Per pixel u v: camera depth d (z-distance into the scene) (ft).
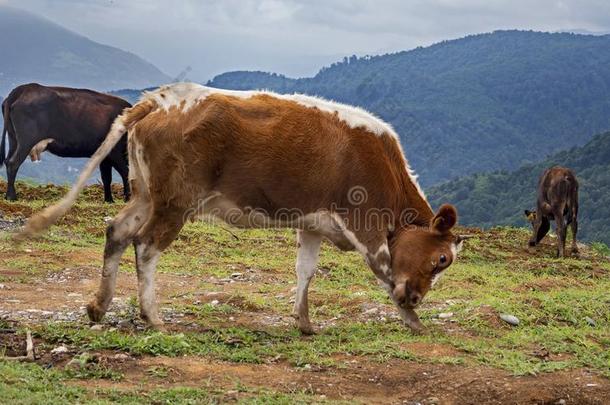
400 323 33.04
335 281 44.68
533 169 295.07
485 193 285.23
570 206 62.54
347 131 29.68
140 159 28.43
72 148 64.49
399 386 24.38
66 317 30.32
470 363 26.37
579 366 26.40
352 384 24.26
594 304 37.76
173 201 28.22
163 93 28.50
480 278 47.14
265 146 28.27
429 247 30.78
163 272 43.45
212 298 35.94
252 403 21.45
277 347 27.40
